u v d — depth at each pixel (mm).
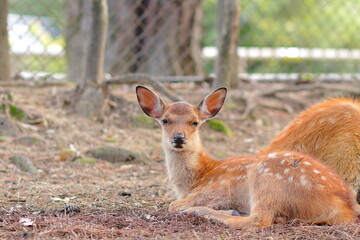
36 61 20188
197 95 15719
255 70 21719
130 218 7543
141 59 20078
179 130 8578
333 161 8094
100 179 10422
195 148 8750
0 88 13148
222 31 15227
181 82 16969
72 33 20750
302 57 20766
